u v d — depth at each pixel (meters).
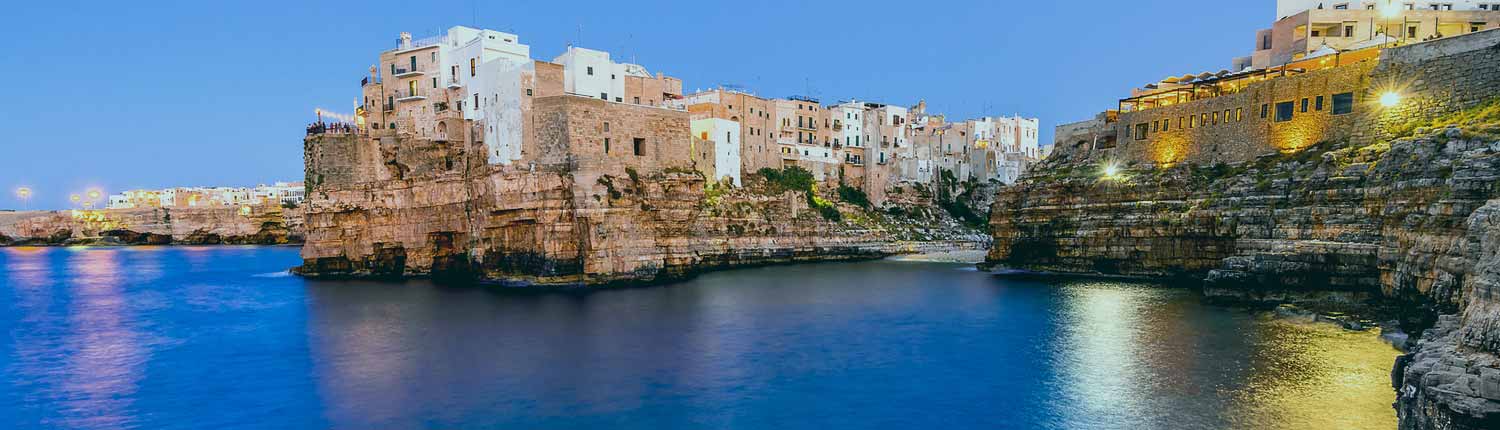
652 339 49.75
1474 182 38.91
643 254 82.88
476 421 33.97
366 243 90.19
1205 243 67.69
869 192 134.75
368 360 44.97
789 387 38.59
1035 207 84.88
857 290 73.50
